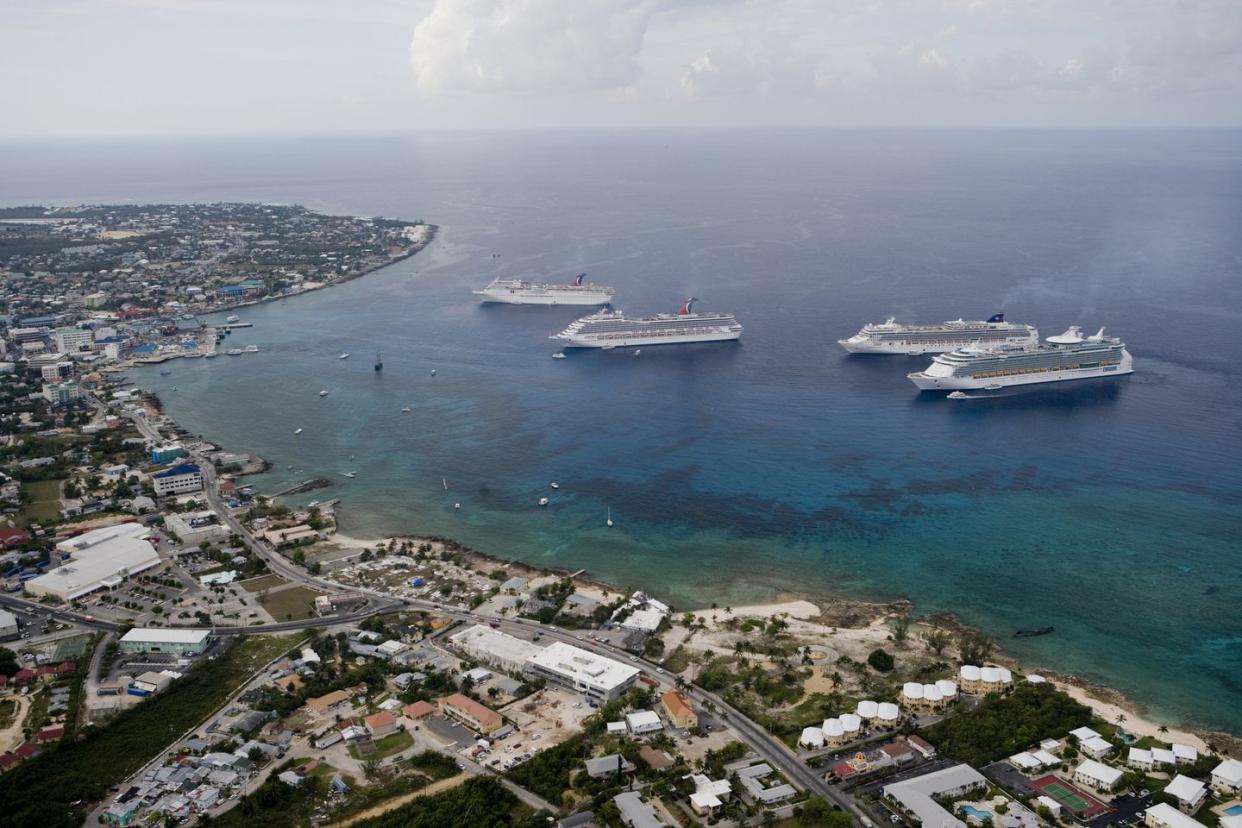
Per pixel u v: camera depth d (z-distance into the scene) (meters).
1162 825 166.38
